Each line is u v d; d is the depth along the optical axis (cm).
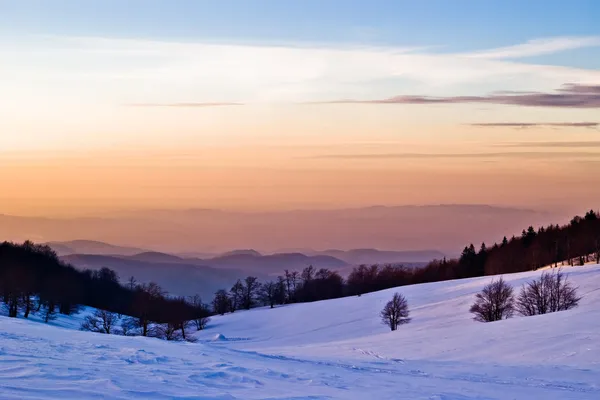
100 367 1866
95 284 15112
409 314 9612
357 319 10631
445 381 2477
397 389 2070
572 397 2195
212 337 10531
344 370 2614
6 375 1599
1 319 3662
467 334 4794
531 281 9319
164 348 2689
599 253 14938
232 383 1836
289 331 10825
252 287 17862
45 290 10781
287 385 1920
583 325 4375
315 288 18650
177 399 1485
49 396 1378
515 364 3316
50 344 2398
